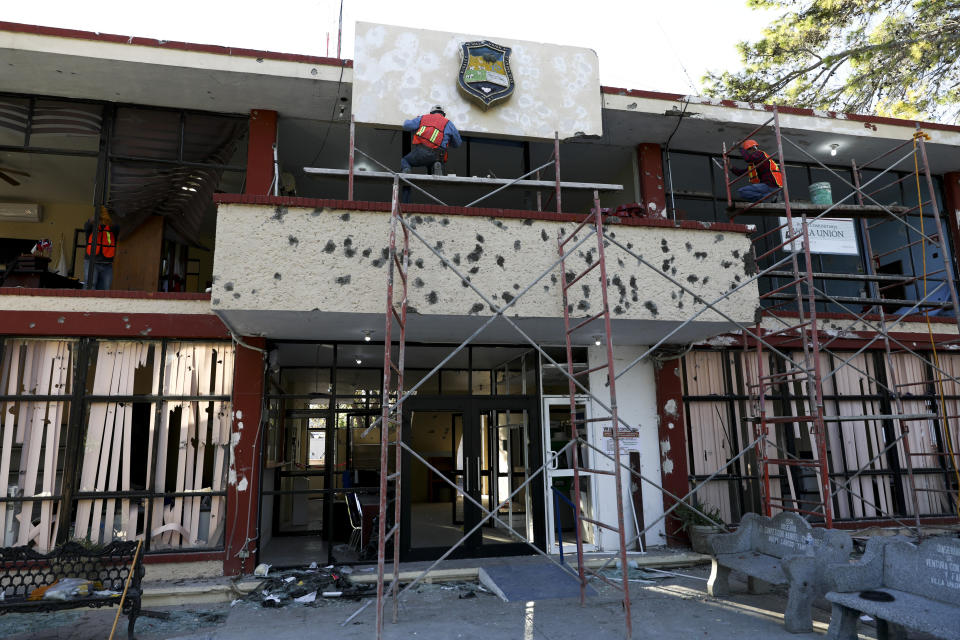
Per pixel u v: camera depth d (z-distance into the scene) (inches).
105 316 289.6
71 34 279.9
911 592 189.8
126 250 340.5
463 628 218.1
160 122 326.3
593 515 335.6
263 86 308.0
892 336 378.0
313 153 385.7
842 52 603.8
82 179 403.2
